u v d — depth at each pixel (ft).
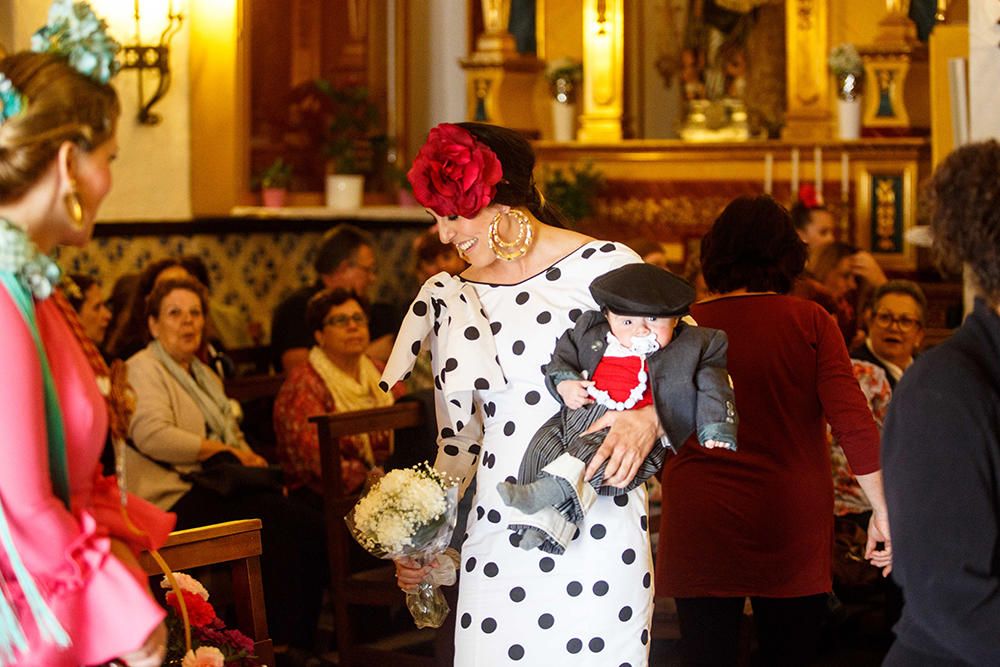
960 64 14.51
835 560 17.07
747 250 12.75
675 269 33.09
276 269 27.43
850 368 12.30
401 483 9.98
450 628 14.64
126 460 16.65
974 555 6.63
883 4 33.83
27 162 6.75
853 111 32.73
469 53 34.19
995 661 6.59
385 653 15.97
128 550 7.30
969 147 7.02
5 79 6.75
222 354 20.88
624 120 34.81
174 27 23.25
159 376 17.12
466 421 10.10
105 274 22.77
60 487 6.95
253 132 27.20
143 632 6.77
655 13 35.73
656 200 33.73
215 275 25.46
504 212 9.79
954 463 6.69
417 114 34.71
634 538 9.71
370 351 22.81
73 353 7.13
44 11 19.98
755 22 34.78
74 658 6.77
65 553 6.64
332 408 18.43
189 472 16.87
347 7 30.07
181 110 24.06
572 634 9.58
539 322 9.78
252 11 26.86
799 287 16.75
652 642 17.61
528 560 9.64
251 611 9.87
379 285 31.60
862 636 18.16
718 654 12.66
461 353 9.86
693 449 12.62
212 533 9.68
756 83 34.83
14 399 6.55
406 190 31.40
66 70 6.95
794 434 12.38
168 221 24.00
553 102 34.65
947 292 30.30
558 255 9.96
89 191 7.06
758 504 12.30
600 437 9.34
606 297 9.27
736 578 12.30
